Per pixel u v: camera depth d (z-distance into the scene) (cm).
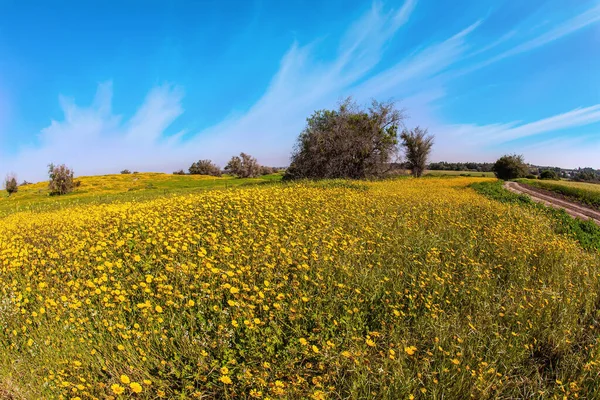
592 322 452
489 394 321
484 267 619
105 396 310
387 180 2934
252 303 451
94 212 1204
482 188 2369
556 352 389
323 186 1867
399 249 661
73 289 515
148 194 2338
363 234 758
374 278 528
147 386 324
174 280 521
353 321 425
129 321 443
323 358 345
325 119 3139
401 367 331
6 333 429
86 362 358
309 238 709
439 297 491
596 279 571
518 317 442
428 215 1026
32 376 338
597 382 334
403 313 434
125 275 568
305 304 455
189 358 363
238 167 5828
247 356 366
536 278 598
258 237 720
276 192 1320
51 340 396
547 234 935
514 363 363
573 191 2577
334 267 561
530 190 2966
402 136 4794
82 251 697
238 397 317
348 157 2978
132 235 781
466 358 359
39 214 1469
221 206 1054
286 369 341
